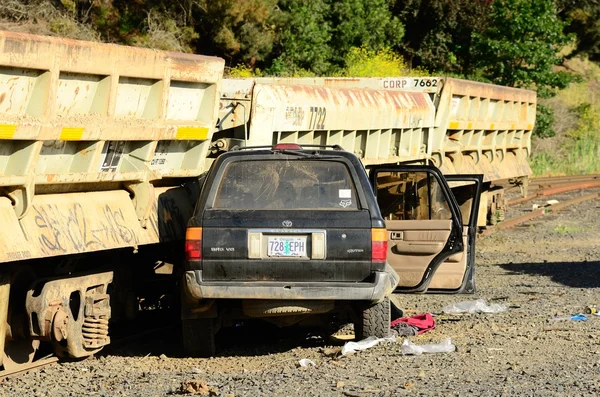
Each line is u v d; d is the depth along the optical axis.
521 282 17.05
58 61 8.73
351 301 10.59
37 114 8.69
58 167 9.31
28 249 8.57
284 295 9.88
